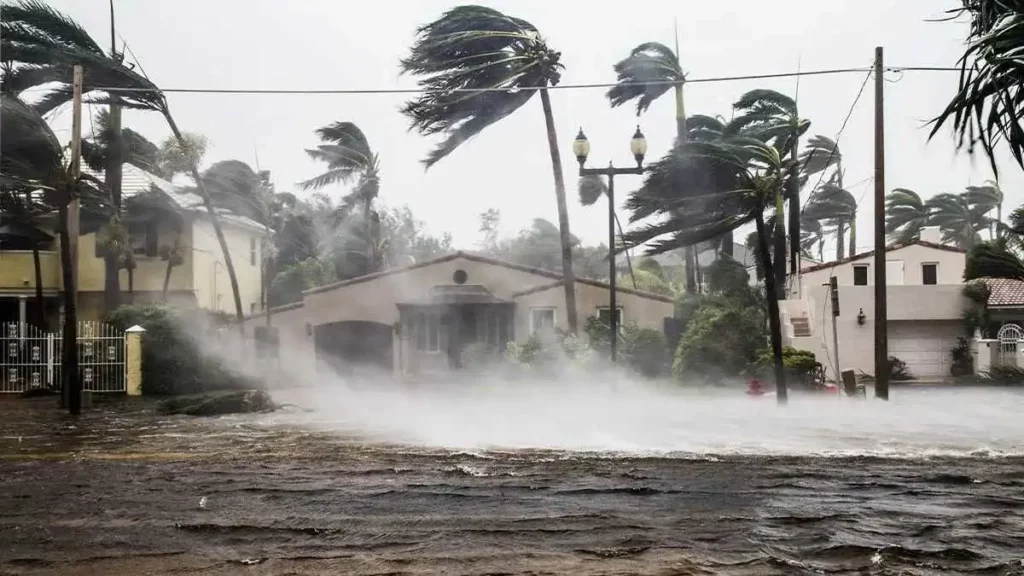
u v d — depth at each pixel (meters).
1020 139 7.32
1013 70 7.23
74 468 11.98
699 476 10.97
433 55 32.94
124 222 34.88
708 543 7.53
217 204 39.41
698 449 13.60
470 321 33.41
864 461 12.26
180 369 26.72
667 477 10.89
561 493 9.85
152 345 26.59
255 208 44.31
